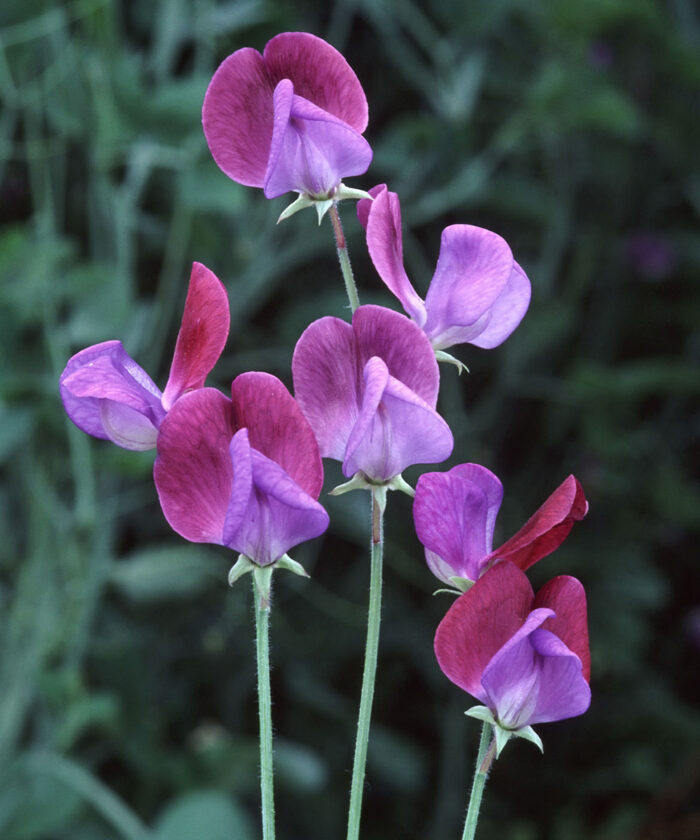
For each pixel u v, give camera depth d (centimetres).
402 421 72
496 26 180
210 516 72
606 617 213
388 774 187
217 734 169
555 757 220
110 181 145
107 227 151
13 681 147
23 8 129
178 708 184
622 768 214
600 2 166
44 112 146
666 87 221
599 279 229
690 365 224
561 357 229
